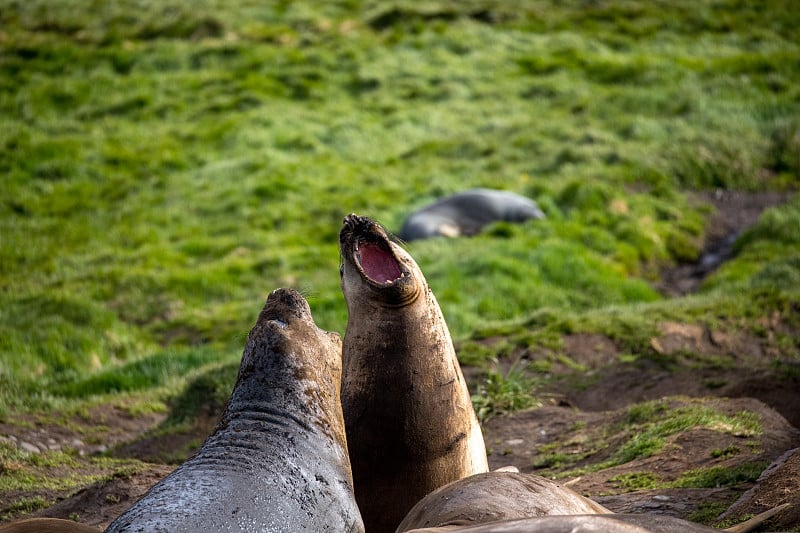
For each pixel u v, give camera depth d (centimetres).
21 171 4750
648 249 3941
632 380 2319
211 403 2359
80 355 3016
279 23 6744
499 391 2250
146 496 801
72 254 4044
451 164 4831
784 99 5319
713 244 4122
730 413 1744
